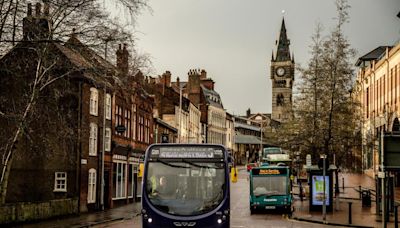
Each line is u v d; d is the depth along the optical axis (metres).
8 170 28.45
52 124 32.44
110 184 44.25
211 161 18.84
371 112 70.06
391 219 32.19
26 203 30.08
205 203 18.36
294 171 67.38
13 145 28.31
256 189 38.94
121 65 29.39
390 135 21.61
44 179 37.00
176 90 93.31
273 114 194.00
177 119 81.44
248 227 28.64
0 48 27.56
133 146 51.75
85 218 33.84
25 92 30.25
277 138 60.88
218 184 18.58
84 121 37.94
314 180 38.31
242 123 169.50
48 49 27.72
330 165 39.38
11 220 28.53
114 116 45.31
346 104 43.41
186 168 18.75
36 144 33.94
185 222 18.12
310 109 44.31
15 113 28.53
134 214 38.00
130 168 50.84
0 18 26.03
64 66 29.77
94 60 28.59
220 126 124.25
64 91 30.88
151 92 64.81
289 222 32.03
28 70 30.47
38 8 26.95
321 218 33.31
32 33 27.31
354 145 44.53
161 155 19.00
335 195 43.91
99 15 27.02
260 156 110.75
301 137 44.72
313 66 44.00
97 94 41.06
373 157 68.75
